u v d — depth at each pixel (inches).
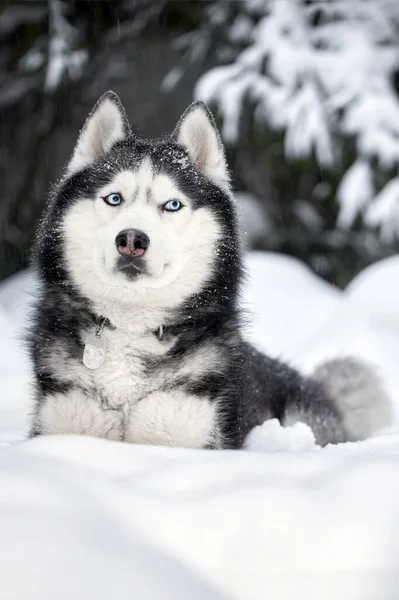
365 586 97.4
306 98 557.6
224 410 176.6
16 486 107.2
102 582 89.0
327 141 555.2
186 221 177.9
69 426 169.2
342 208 566.3
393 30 612.7
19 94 660.1
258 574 98.6
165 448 131.7
